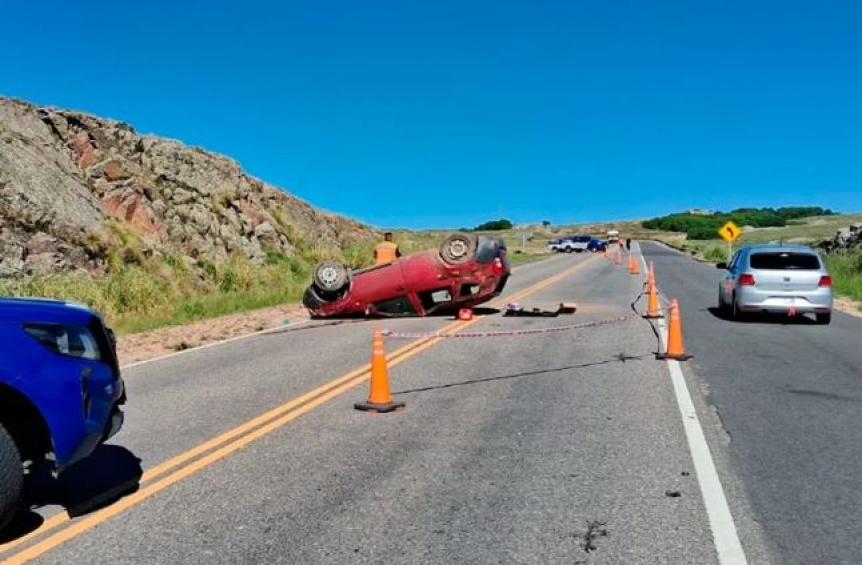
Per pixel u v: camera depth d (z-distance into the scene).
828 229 124.12
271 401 9.22
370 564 4.55
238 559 4.65
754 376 10.48
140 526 5.22
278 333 16.22
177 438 7.53
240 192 33.69
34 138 24.97
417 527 5.10
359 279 18.39
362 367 11.55
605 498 5.61
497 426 7.79
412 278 18.05
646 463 6.46
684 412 8.31
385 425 7.90
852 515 5.27
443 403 8.92
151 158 29.80
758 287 16.88
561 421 7.97
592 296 24.58
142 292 20.67
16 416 5.23
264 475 6.28
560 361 11.78
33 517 5.45
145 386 10.43
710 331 15.53
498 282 18.19
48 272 20.48
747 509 5.39
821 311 16.69
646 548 4.72
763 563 4.52
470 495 5.71
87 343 5.43
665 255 68.00
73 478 6.31
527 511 5.37
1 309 5.15
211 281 26.44
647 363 11.54
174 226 27.67
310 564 4.56
